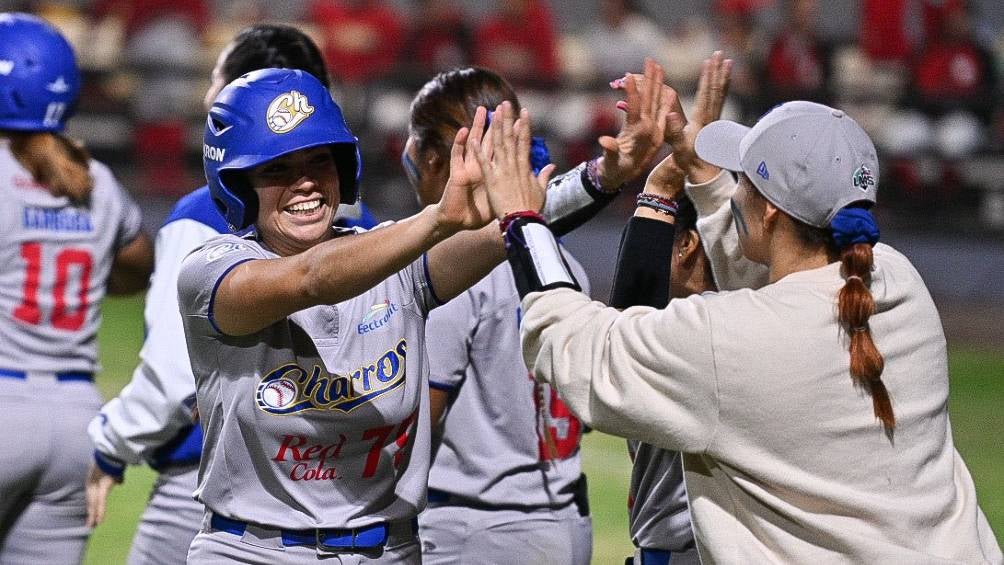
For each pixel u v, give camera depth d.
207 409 10.30
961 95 50.19
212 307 9.73
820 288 9.35
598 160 10.95
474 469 12.72
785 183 9.42
